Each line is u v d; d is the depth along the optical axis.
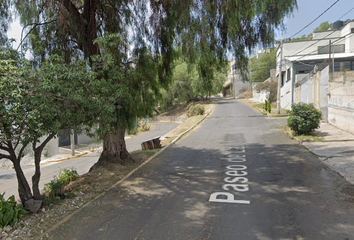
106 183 7.71
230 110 31.48
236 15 7.05
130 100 7.51
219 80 38.66
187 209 5.55
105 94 6.38
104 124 6.36
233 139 14.05
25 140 5.28
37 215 5.72
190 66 9.53
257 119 21.70
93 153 19.45
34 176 6.18
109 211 5.70
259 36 8.01
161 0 8.03
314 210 5.11
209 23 7.65
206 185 7.05
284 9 7.42
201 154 11.08
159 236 4.49
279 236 4.25
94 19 8.57
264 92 36.31
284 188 6.43
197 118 25.88
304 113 12.73
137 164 9.81
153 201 6.13
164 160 10.41
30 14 8.27
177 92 43.47
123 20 9.32
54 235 4.79
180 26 8.04
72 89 5.40
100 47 7.83
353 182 6.44
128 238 4.50
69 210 5.89
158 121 42.41
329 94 14.96
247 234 4.37
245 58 8.59
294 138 12.60
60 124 5.32
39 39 7.99
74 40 8.77
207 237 4.35
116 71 6.91
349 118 12.43
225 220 4.93
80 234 4.75
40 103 4.89
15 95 4.43
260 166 8.59
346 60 23.72
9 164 17.83
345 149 9.68
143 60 8.77
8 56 5.20
